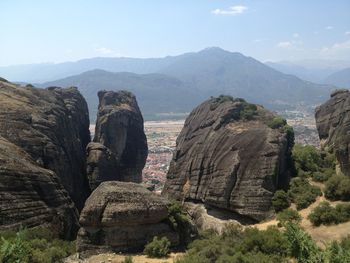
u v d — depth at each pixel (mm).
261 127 72625
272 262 39031
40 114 79750
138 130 117812
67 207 60156
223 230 57281
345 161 60375
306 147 74625
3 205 50031
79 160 88688
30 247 42844
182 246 50469
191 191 74312
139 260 45781
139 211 48719
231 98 85500
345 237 45031
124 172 112188
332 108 81688
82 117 107812
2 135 67375
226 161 68438
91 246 48031
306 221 54438
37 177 57156
